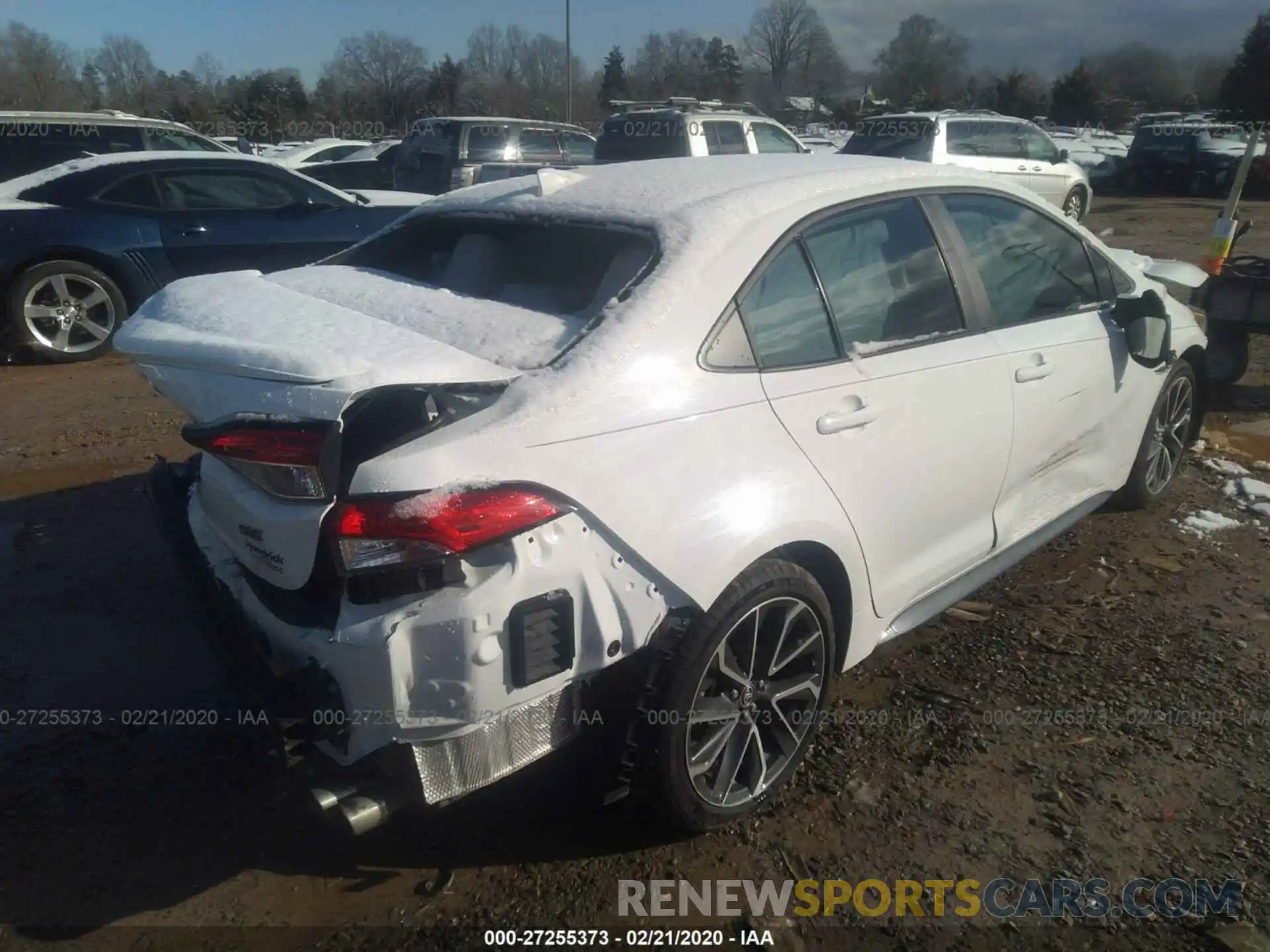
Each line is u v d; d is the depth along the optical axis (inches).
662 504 93.7
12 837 107.7
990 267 136.5
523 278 118.0
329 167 646.5
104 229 288.8
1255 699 130.3
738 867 104.0
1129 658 139.9
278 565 91.4
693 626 97.1
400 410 91.8
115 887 101.4
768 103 2283.5
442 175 532.4
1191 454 214.7
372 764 87.8
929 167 134.0
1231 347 256.5
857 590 115.3
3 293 282.8
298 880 102.6
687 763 100.7
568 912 98.4
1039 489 148.3
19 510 189.2
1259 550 171.5
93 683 135.5
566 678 90.2
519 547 85.7
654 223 109.0
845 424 109.6
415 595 84.9
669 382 96.3
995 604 155.3
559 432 88.6
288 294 112.0
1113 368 155.8
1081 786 114.9
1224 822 109.3
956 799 113.2
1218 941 94.3
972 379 126.7
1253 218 684.1
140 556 171.5
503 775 91.0
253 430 86.3
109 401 257.9
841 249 116.8
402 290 119.0
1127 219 682.8
